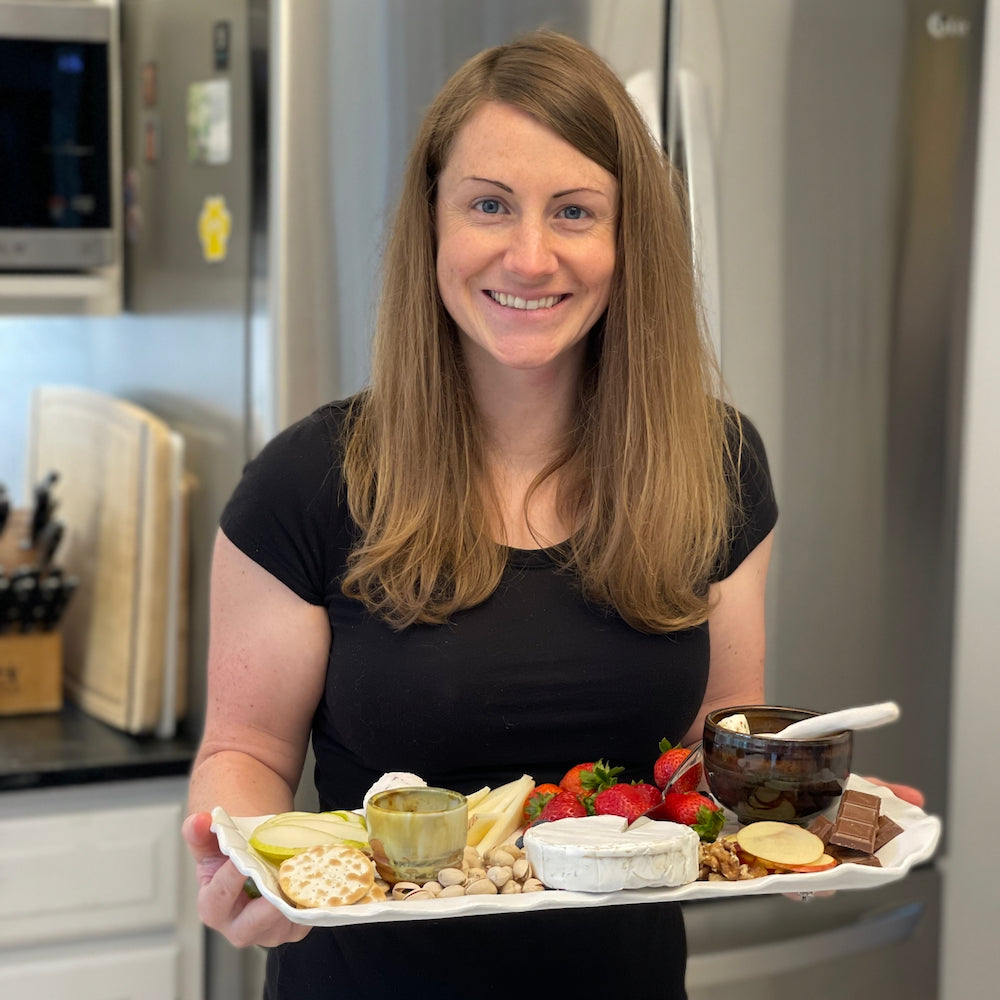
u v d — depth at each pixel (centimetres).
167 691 206
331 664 125
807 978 210
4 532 224
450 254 118
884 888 219
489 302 119
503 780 122
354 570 122
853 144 199
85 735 207
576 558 124
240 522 125
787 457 201
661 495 125
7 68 203
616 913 121
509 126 115
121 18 222
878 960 218
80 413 229
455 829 103
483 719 119
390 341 125
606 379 128
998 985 232
